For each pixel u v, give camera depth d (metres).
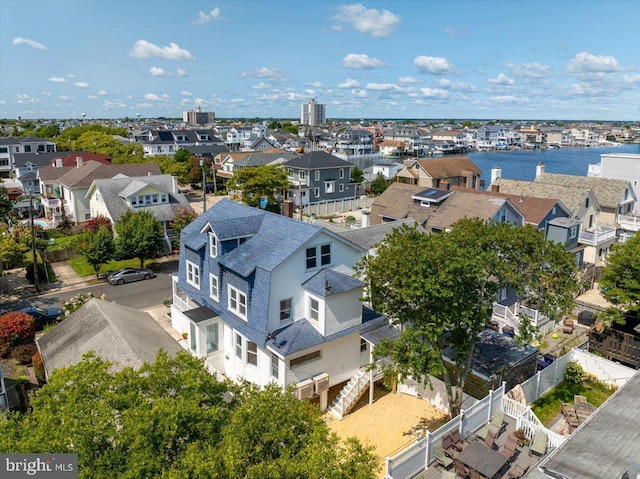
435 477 17.00
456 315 17.89
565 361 24.33
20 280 40.78
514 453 17.56
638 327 25.05
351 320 23.94
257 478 9.77
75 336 22.36
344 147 172.25
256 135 177.50
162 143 128.38
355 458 10.97
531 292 22.05
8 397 22.62
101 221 48.31
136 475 9.77
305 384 21.91
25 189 75.50
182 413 11.02
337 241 24.61
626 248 27.19
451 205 41.00
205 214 30.92
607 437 13.80
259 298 22.62
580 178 52.19
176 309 30.67
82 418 10.92
